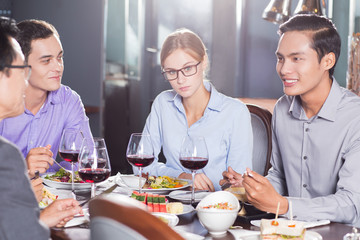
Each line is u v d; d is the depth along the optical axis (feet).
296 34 5.37
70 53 18.03
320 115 5.67
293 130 6.01
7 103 3.43
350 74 8.95
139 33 17.93
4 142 2.83
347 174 5.26
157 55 18.34
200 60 6.48
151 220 2.31
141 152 5.14
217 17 17.61
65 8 17.95
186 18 18.11
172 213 4.53
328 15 13.24
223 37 17.58
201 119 6.75
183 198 5.13
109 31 17.28
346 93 5.83
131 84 17.98
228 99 6.90
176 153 6.86
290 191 6.11
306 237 3.80
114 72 17.49
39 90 6.88
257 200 4.48
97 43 17.28
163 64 6.51
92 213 2.53
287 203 4.50
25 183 2.80
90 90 17.57
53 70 6.70
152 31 18.20
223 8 17.44
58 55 6.75
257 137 7.31
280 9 10.96
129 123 18.21
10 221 2.68
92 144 5.30
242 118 6.77
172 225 4.12
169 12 18.15
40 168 5.37
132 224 2.31
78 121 7.60
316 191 5.86
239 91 17.58
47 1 18.38
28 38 6.46
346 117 5.59
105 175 4.76
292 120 6.02
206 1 17.69
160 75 18.31
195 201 4.98
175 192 5.40
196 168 4.94
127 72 17.78
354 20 12.56
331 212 4.68
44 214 4.08
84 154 4.75
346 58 13.05
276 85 16.83
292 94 5.51
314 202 4.67
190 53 6.35
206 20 17.79
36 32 6.51
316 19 5.41
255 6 17.04
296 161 6.00
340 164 5.61
